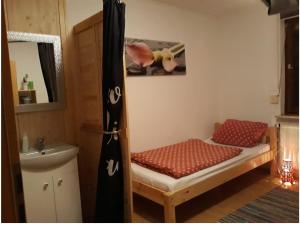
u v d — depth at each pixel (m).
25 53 2.36
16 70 2.30
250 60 3.93
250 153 3.24
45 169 2.17
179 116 3.87
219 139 3.81
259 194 3.09
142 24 3.35
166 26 3.62
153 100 3.53
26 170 2.06
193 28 3.98
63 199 2.28
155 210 2.84
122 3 2.14
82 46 2.56
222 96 4.37
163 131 3.67
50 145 2.53
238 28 4.02
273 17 3.61
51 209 2.21
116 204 2.23
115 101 2.14
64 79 2.60
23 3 2.33
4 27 1.09
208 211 2.75
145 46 3.38
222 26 4.24
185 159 2.87
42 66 2.46
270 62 3.70
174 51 3.72
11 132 1.08
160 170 2.61
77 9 2.77
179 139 3.88
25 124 2.38
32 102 2.41
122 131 2.24
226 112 4.34
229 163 2.91
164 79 3.64
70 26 2.72
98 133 2.46
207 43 4.20
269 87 3.74
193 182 2.52
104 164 2.21
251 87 3.95
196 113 4.11
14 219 1.07
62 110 2.61
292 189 3.19
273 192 3.12
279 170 3.63
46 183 2.17
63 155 2.23
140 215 2.74
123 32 2.15
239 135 3.64
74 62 2.66
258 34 3.80
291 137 3.48
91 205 2.69
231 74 4.20
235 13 4.03
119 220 2.27
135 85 3.32
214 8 3.87
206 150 3.27
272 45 3.66
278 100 3.64
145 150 3.47
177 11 3.76
